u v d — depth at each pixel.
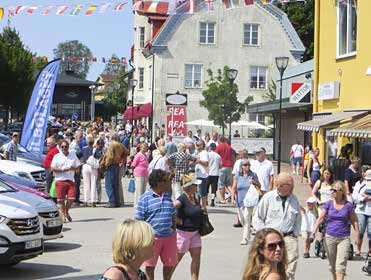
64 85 110.62
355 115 24.92
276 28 68.62
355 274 14.27
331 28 28.22
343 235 12.52
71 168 20.50
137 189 23.80
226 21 68.19
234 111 58.88
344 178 19.12
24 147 29.28
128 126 61.12
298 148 43.06
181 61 68.06
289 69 49.72
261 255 6.29
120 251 5.53
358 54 25.83
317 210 16.16
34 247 13.15
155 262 10.72
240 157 20.59
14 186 16.78
